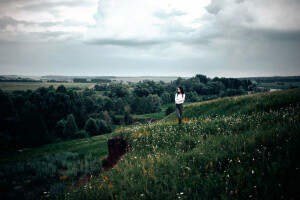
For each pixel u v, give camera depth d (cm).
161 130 1123
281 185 361
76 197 562
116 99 11588
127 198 442
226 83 14888
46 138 5044
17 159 2256
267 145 554
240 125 943
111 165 1095
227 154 549
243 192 378
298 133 561
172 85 16050
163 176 538
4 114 5944
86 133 5797
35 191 1137
